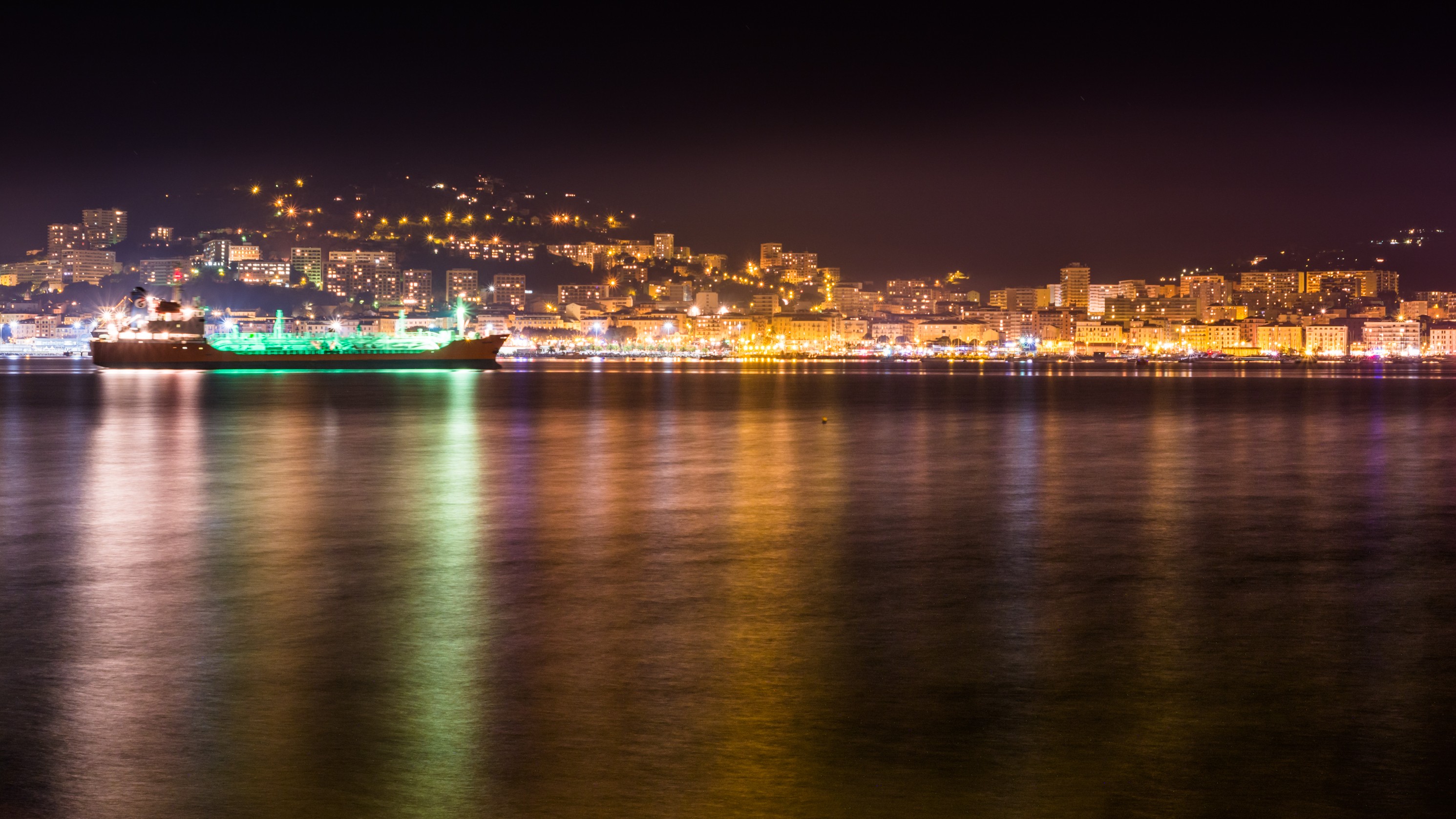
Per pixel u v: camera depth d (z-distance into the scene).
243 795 11.66
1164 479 46.81
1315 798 11.62
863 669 16.44
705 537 30.06
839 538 29.94
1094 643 18.05
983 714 14.28
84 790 11.78
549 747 13.02
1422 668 16.48
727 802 11.48
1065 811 11.27
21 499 39.22
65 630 18.91
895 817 11.12
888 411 105.81
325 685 15.55
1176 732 13.55
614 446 63.72
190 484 44.22
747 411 105.38
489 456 57.50
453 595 21.98
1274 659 17.03
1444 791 11.77
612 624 19.44
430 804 11.44
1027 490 42.12
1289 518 34.44
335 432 75.06
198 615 20.12
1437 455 58.91
